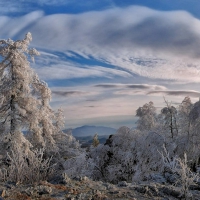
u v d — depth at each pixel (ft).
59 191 19.39
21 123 56.54
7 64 57.06
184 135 61.11
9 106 57.31
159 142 56.03
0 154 52.44
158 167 51.75
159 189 20.57
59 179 22.49
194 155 52.90
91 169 55.21
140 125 94.99
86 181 22.80
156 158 53.62
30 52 59.62
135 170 56.44
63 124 72.08
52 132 68.64
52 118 68.39
